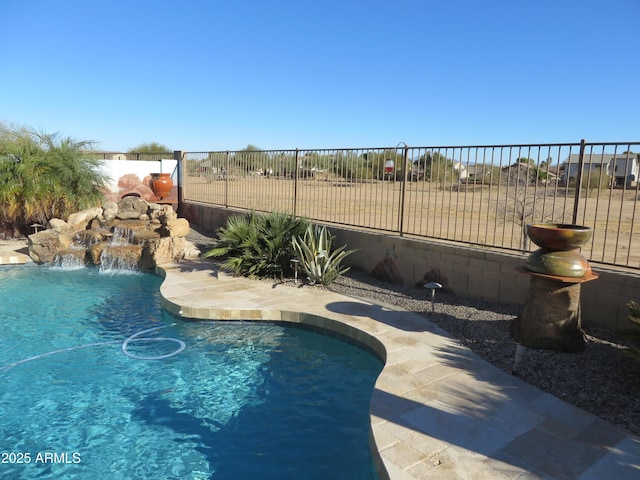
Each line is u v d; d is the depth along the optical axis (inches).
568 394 166.1
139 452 153.9
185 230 434.3
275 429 167.3
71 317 284.4
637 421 148.2
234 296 294.2
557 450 133.0
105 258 403.2
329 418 174.6
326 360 225.9
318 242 331.6
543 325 197.3
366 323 242.4
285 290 310.2
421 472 121.7
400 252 316.2
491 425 146.0
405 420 148.6
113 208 478.0
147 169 606.2
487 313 249.1
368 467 144.9
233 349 237.9
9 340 248.2
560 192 639.1
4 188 447.8
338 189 416.5
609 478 120.8
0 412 178.2
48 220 482.6
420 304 271.7
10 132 507.8
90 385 199.9
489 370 187.5
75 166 486.3
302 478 140.2
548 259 192.9
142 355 230.4
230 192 542.0
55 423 171.0
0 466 146.3
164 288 311.1
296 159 419.5
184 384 201.3
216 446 157.2
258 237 357.7
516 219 382.6
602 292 218.2
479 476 120.6
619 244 410.0
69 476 142.0
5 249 442.0
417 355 201.3
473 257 273.0
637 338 181.2
